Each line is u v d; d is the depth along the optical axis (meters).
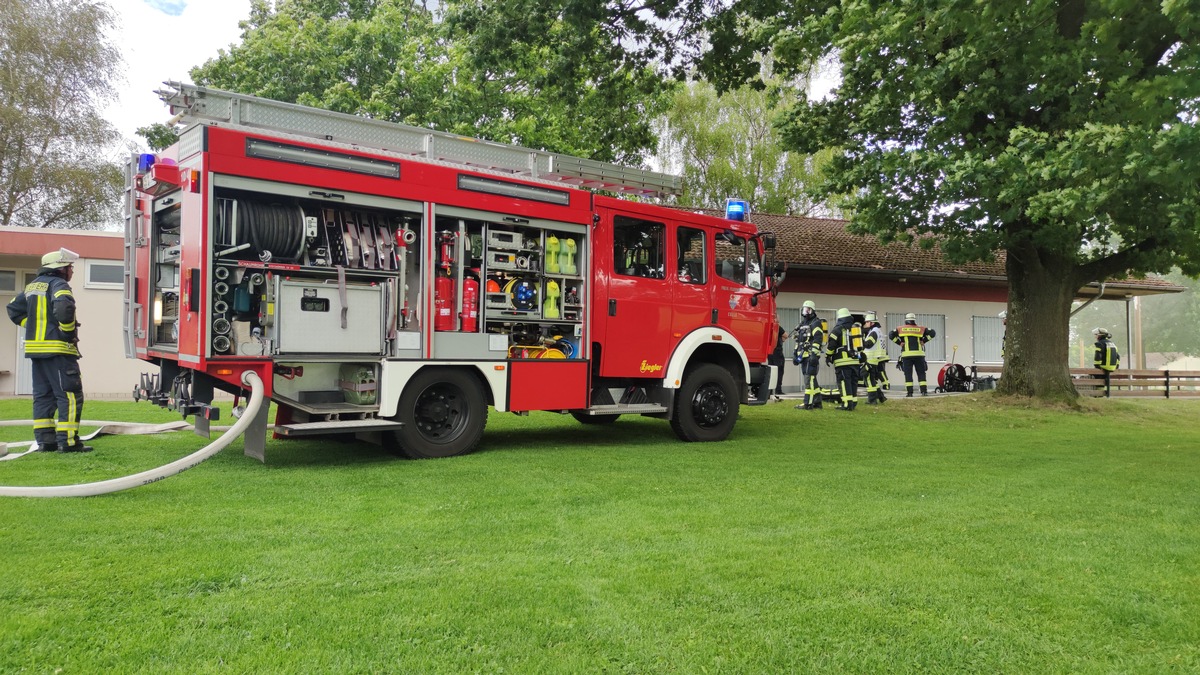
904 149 13.17
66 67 23.53
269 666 2.73
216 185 6.12
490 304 7.72
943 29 8.55
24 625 3.01
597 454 7.85
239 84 22.00
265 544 4.23
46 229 13.95
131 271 7.40
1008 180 10.39
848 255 19.59
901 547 4.41
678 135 33.59
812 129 15.21
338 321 6.81
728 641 3.04
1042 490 6.30
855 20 9.16
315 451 7.69
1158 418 13.95
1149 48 9.36
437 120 21.06
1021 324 14.98
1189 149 6.94
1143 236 12.97
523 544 4.36
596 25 13.73
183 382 6.50
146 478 5.51
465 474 6.52
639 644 2.99
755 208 34.44
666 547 4.35
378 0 25.33
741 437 9.76
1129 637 3.17
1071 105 10.72
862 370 14.95
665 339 8.95
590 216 8.37
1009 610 3.43
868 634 3.13
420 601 3.39
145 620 3.11
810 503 5.59
